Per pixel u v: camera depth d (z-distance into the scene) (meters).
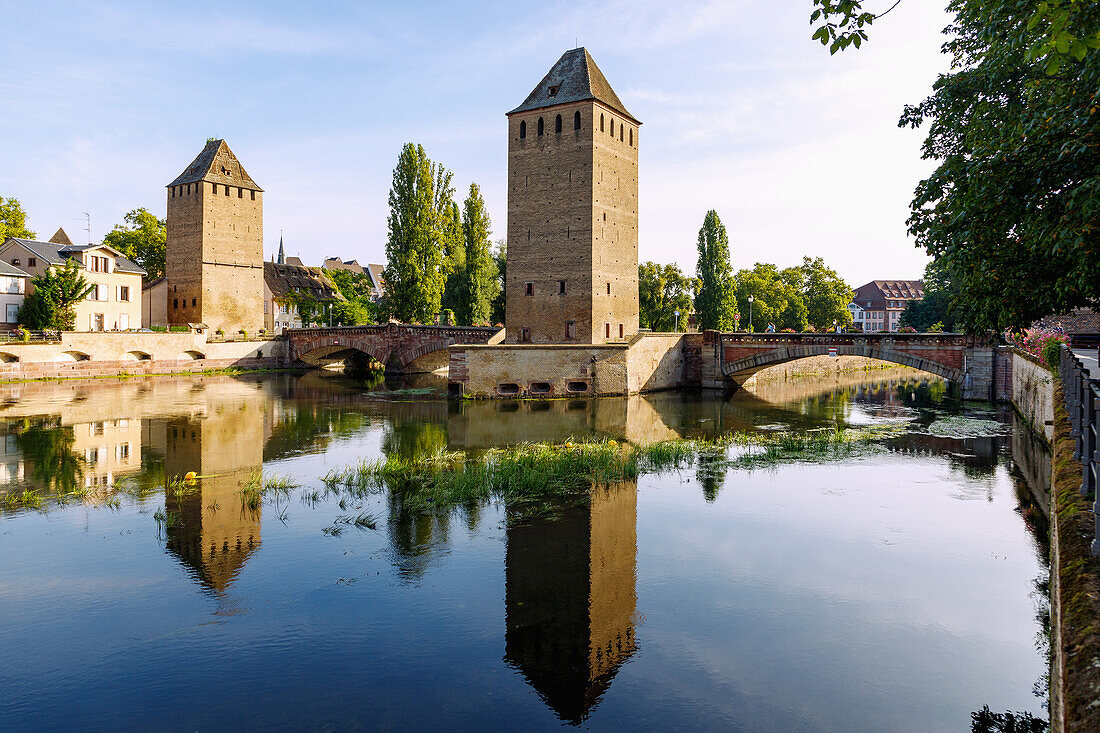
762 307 102.50
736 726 10.43
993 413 43.25
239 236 86.00
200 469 26.92
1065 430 14.56
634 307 64.44
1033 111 12.67
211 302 83.25
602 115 58.44
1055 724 7.50
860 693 11.30
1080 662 5.99
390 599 14.95
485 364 52.22
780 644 12.91
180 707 11.04
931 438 33.69
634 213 63.97
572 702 11.10
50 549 17.91
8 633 13.43
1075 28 8.34
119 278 74.56
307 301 97.44
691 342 62.81
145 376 66.06
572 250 58.31
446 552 17.72
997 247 13.94
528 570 16.53
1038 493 23.02
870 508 21.36
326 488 23.88
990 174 12.93
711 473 26.06
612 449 29.98
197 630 13.59
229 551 17.77
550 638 13.23
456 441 33.47
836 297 111.88
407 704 11.12
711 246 85.12
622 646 12.88
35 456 29.06
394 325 71.88
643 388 56.62
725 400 52.25
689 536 18.83
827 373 83.25
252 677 11.94
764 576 16.08
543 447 30.50
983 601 14.64
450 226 82.94
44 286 63.88
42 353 58.88
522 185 60.72
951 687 11.45
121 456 29.31
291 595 15.16
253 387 59.41
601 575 16.19
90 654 12.69
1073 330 43.62
